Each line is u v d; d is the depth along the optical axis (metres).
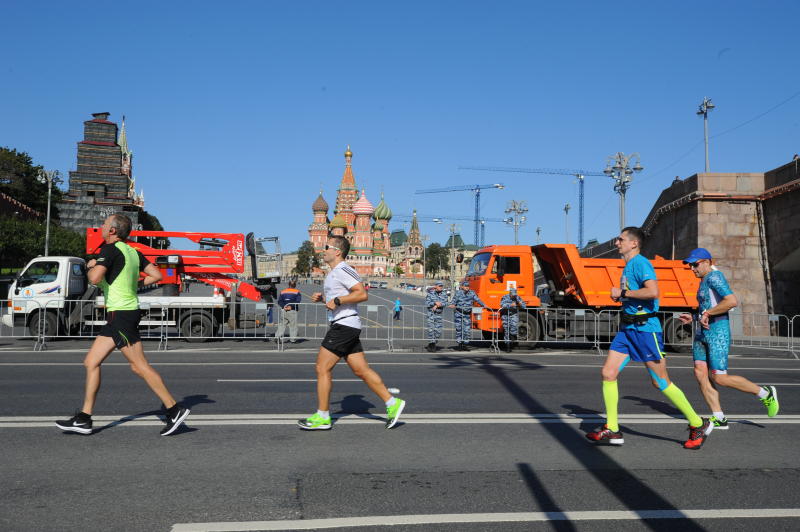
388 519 3.65
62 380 9.02
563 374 10.90
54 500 3.92
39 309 16.23
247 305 17.75
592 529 3.58
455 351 15.83
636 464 5.03
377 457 5.07
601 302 16.88
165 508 3.79
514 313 15.93
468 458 5.09
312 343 17.20
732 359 15.53
